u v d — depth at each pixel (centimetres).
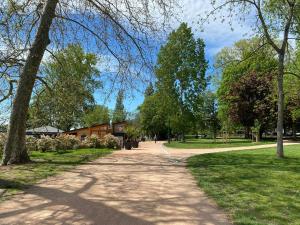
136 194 1086
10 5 1783
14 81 1881
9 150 1897
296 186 1223
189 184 1269
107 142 3622
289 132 7819
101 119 4847
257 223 762
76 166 1819
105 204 952
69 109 2473
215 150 3416
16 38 1788
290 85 2838
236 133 9231
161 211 880
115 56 1852
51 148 3108
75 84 2281
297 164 1933
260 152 2852
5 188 1176
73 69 2250
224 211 878
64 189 1165
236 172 1589
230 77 5591
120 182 1309
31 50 1805
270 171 1614
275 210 879
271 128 5581
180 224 772
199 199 1017
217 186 1221
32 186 1220
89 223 780
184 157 2480
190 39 5150
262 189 1166
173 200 1003
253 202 969
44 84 2162
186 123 5734
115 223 780
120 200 1002
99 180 1354
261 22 2308
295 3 2239
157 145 5156
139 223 780
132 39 1817
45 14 1847
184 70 5247
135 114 8256
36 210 891
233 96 5494
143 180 1357
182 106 5562
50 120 2719
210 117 8181
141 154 2770
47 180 1352
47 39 1861
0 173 1527
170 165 1906
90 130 4391
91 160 2167
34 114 2523
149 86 1891
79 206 930
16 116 1844
